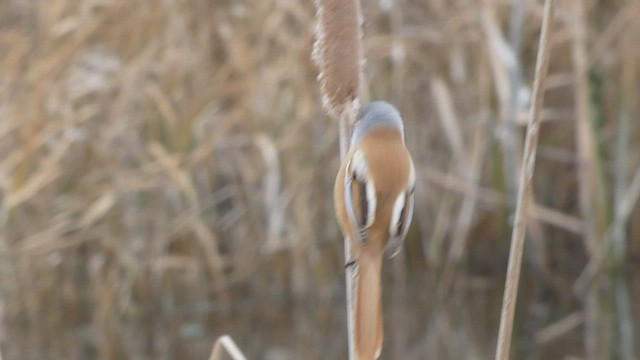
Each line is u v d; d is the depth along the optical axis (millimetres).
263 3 11977
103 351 11688
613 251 12695
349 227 5133
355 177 5004
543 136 13234
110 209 12266
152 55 12055
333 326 12180
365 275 4848
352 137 5328
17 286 11922
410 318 12383
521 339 11945
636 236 13172
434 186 12898
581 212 13156
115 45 12109
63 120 11805
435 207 12906
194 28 12164
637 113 13008
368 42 12016
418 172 12641
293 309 12414
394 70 12227
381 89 12211
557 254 13461
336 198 5305
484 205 13031
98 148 12078
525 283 12922
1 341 11703
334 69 5301
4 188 11719
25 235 11969
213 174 12500
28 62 11961
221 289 12320
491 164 12859
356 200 4941
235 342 11789
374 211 4863
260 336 11969
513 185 12648
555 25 12797
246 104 12117
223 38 12188
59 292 12141
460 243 12742
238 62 11969
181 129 12133
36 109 11703
